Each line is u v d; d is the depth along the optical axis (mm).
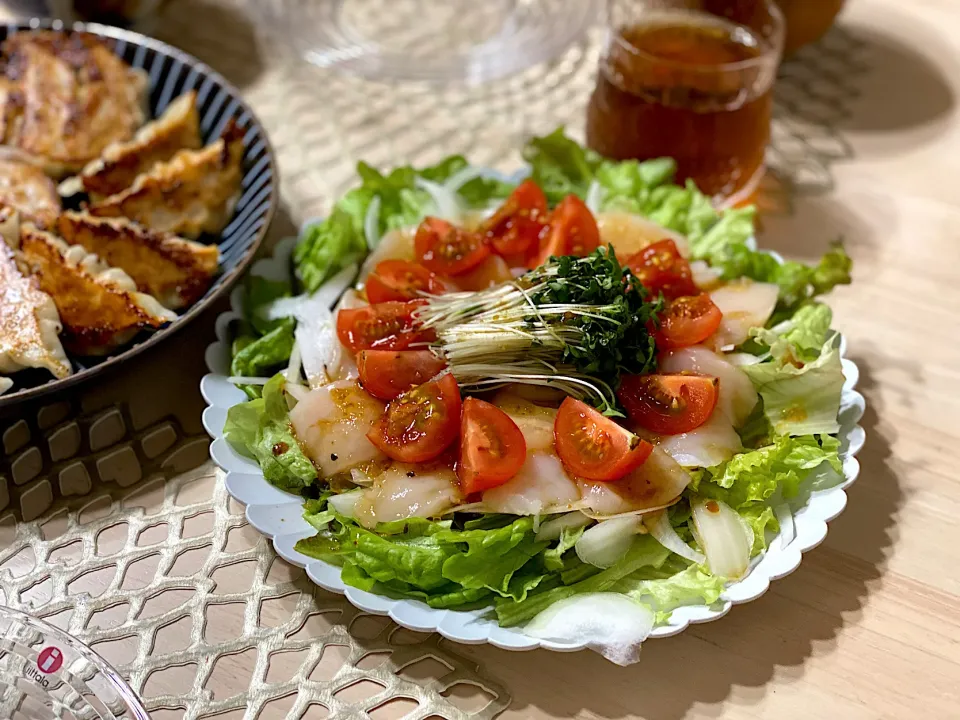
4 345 300
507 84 492
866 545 287
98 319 317
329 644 255
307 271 335
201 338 341
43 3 471
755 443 293
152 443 309
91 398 320
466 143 449
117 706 234
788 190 429
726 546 258
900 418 328
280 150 438
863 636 262
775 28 405
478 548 250
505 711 242
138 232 348
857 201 424
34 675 238
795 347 304
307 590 268
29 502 290
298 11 529
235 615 261
